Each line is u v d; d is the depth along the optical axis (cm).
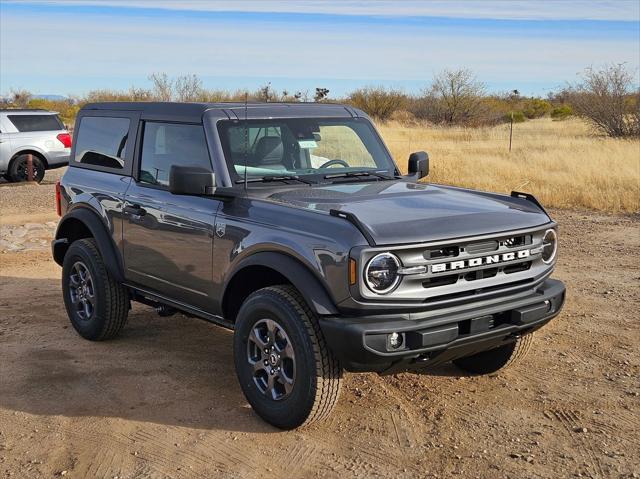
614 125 2986
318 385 434
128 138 598
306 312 438
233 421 486
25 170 1830
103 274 616
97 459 439
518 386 541
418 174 596
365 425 477
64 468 430
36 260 979
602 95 3017
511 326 458
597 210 1356
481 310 446
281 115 549
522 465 425
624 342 631
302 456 437
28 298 791
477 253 439
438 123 4419
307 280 430
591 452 441
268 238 453
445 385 543
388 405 507
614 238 1090
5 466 432
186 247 523
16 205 1431
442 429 472
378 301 412
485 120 4519
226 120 525
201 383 553
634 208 1354
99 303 620
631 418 486
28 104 5116
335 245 415
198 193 480
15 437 469
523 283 474
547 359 594
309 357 433
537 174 1658
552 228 482
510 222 460
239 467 426
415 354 422
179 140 545
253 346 477
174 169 477
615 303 745
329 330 418
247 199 485
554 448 446
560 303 494
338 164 561
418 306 421
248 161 518
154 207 550
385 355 412
